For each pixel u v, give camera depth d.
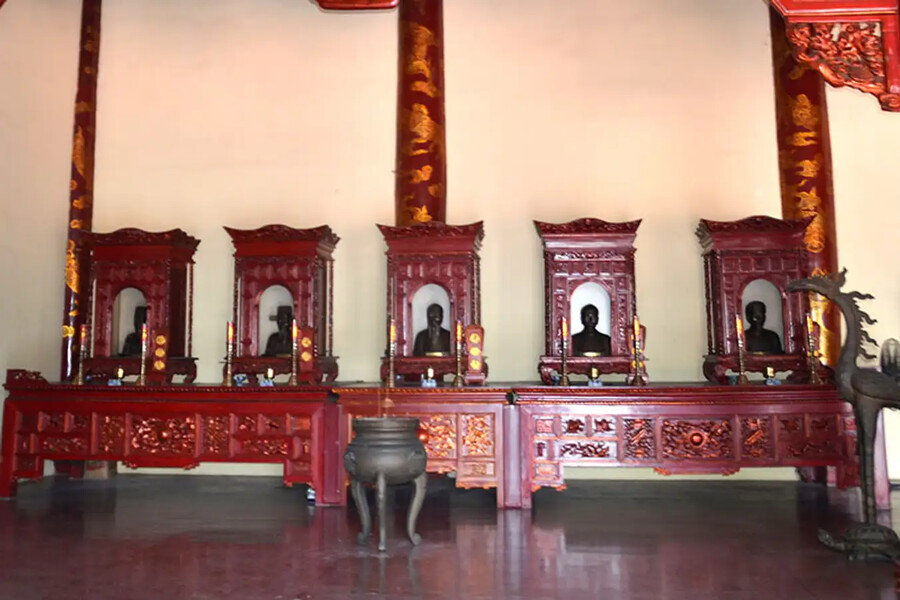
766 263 7.72
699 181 8.53
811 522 5.90
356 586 4.21
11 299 7.78
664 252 8.48
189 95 9.20
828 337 7.79
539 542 5.25
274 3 9.23
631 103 8.70
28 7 8.14
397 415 6.50
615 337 7.88
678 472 6.32
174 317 8.34
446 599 3.98
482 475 6.43
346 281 8.77
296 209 8.91
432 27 8.73
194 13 9.30
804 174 8.15
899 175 8.27
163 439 6.80
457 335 7.25
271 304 8.55
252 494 7.25
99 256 8.27
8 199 7.79
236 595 4.06
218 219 8.98
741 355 7.14
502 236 8.64
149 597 4.03
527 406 6.46
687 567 4.59
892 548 4.75
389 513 6.29
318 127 9.02
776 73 8.50
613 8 8.84
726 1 8.72
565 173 8.66
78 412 6.94
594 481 8.02
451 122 8.82
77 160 8.79
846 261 8.23
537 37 8.88
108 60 9.27
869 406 5.02
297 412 6.64
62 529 5.70
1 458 7.05
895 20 4.60
